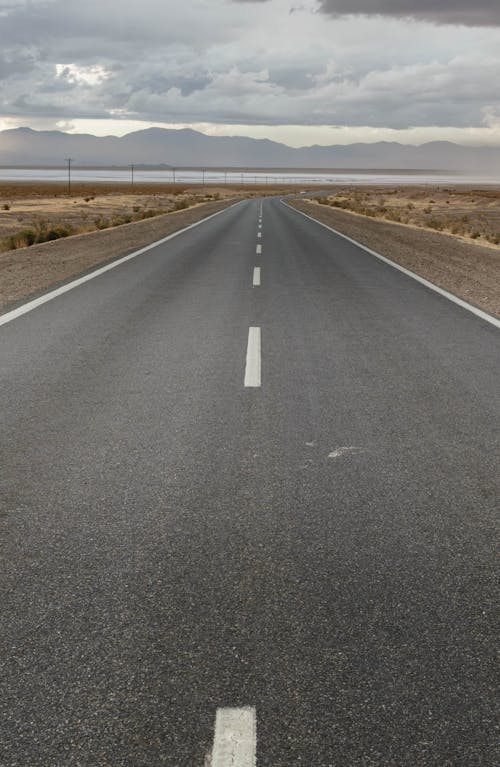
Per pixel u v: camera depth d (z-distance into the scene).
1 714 2.51
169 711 2.52
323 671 2.74
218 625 3.03
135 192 146.25
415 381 7.12
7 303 11.59
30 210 63.94
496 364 7.89
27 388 6.70
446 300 12.47
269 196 116.75
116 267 16.53
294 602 3.21
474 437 5.46
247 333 9.39
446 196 104.62
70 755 2.33
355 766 2.29
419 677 2.71
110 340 8.86
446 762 2.31
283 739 2.40
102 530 3.88
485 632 3.00
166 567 3.50
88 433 5.45
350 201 87.75
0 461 4.88
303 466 4.83
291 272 16.19
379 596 3.26
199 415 5.92
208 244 23.20
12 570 3.47
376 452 5.12
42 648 2.87
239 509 4.15
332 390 6.75
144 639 2.93
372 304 11.95
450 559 3.61
